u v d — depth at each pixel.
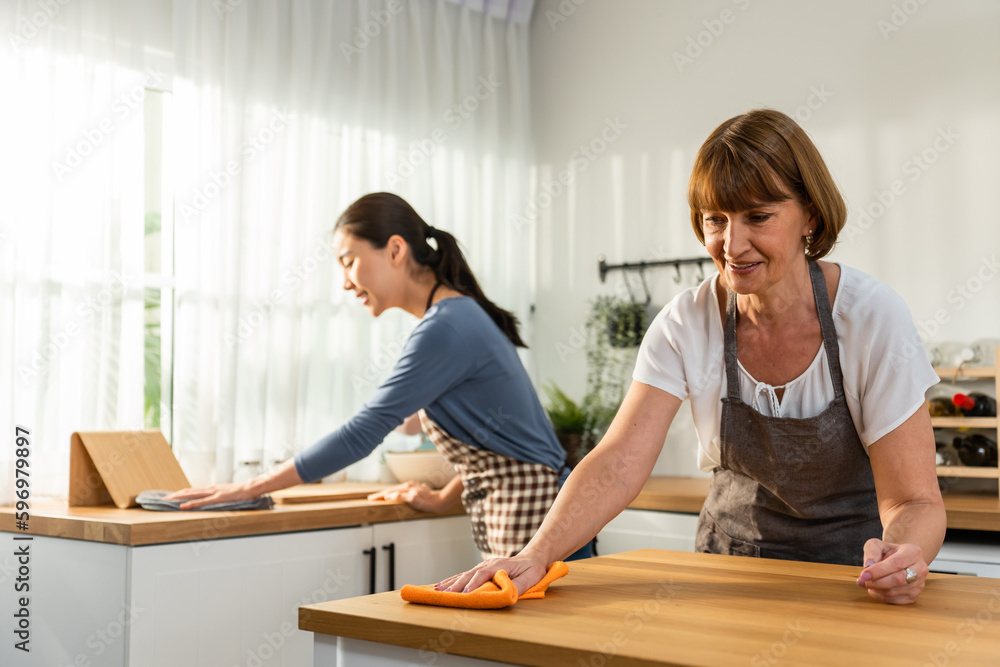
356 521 2.07
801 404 1.24
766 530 1.35
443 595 0.95
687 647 0.76
